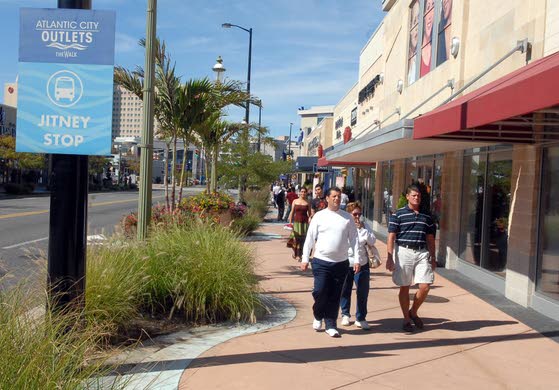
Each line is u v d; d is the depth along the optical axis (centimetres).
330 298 689
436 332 716
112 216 2662
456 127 757
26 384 328
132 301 678
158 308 743
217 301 731
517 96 592
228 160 2698
